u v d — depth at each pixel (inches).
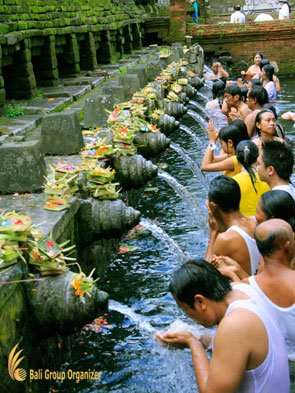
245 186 198.8
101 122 354.0
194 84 699.4
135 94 405.7
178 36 955.3
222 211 175.2
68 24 600.4
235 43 942.4
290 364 131.3
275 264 130.5
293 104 668.1
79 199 214.5
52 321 155.7
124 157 274.7
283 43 925.8
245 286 117.3
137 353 197.2
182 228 309.9
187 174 402.6
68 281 155.4
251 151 199.5
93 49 690.2
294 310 128.7
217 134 264.4
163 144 329.4
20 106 421.7
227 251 169.0
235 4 1328.7
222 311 113.2
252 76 628.1
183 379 182.4
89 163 236.8
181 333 127.5
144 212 333.7
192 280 113.2
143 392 178.2
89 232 219.1
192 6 1021.8
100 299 155.6
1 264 147.6
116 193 224.7
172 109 490.3
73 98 479.5
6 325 140.3
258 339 105.6
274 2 1315.2
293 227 156.0
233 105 351.6
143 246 286.7
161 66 626.2
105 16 791.7
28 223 153.5
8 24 438.0
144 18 998.4
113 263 269.7
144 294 239.5
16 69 466.6
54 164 262.2
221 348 105.5
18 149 216.5
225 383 104.4
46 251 155.1
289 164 187.2
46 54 540.4
